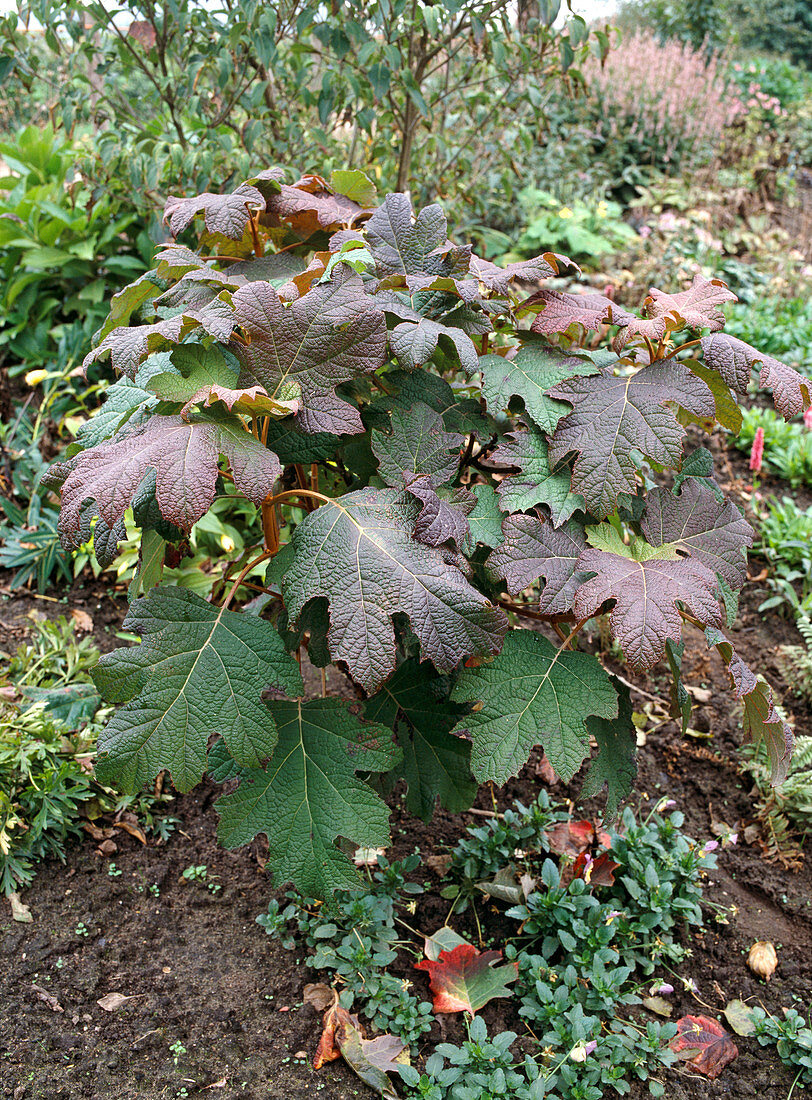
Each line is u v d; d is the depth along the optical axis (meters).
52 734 1.29
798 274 3.48
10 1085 0.97
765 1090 1.05
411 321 0.97
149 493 0.98
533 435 1.00
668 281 3.14
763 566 2.04
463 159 2.25
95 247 2.18
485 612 0.88
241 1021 1.06
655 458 0.93
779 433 2.39
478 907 1.23
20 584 1.73
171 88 1.89
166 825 1.32
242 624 0.93
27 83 1.90
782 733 1.02
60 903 1.19
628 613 0.87
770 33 8.09
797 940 1.24
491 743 0.94
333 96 1.80
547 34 1.92
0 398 2.04
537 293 1.08
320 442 1.00
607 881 1.16
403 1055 1.02
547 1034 1.03
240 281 1.05
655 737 1.56
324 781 0.97
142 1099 0.97
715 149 4.43
